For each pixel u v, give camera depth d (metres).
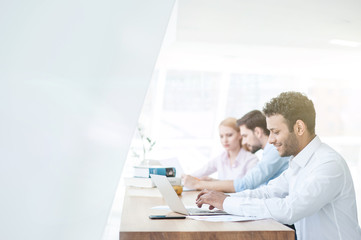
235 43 4.60
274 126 1.94
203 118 6.44
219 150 6.49
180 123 6.40
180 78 6.25
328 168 1.77
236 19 3.66
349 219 1.82
